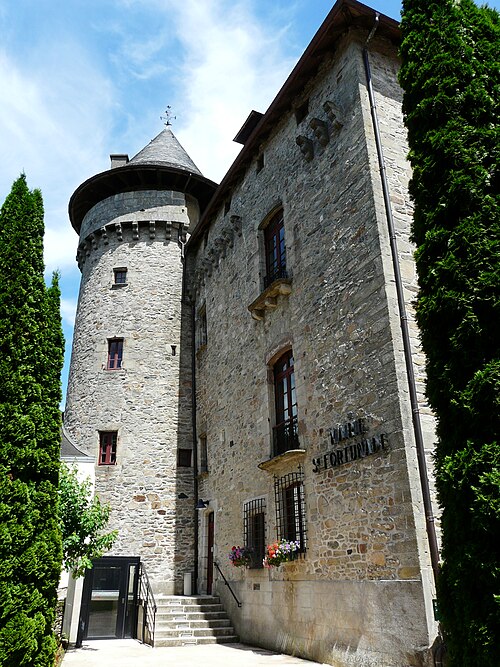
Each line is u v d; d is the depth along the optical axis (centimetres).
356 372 787
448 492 418
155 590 1327
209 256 1527
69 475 1005
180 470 1480
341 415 805
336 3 916
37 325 621
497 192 471
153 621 1027
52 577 547
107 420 1508
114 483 1426
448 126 505
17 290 617
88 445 1487
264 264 1198
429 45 558
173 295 1689
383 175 837
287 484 934
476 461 396
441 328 465
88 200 1923
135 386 1547
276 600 911
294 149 1104
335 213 915
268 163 1223
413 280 782
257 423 1097
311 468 860
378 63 953
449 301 452
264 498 1015
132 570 1155
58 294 682
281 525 933
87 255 1819
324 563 784
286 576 888
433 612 586
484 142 489
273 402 1069
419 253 504
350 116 917
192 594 1320
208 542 1347
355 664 674
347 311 836
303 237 1011
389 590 641
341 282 866
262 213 1214
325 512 802
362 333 790
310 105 1066
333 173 941
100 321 1648
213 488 1309
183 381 1591
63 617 992
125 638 1097
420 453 661
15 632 486
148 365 1580
